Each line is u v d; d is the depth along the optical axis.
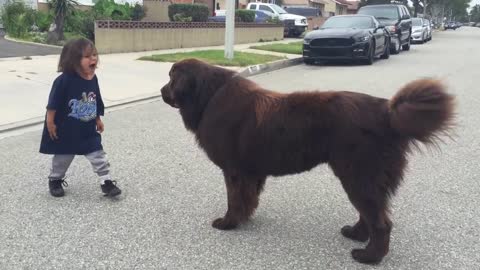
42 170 5.51
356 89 10.89
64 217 4.34
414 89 3.20
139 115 8.30
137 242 3.92
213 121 3.88
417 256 3.76
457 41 33.59
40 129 7.23
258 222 4.33
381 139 3.38
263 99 3.74
